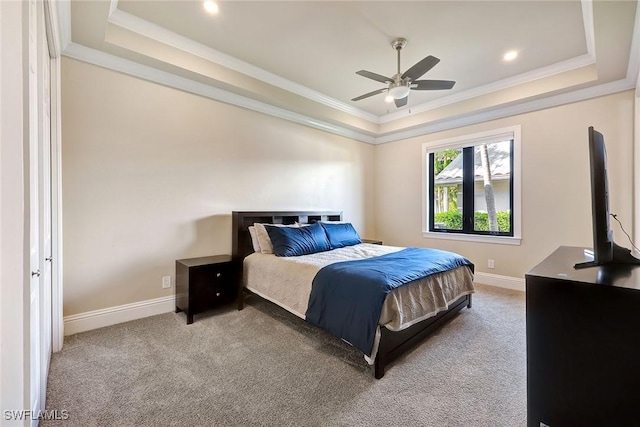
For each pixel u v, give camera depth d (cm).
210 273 275
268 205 371
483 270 394
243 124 346
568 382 106
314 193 429
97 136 245
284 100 358
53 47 194
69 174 232
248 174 351
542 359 111
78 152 236
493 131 381
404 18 235
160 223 282
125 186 260
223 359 199
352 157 488
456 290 266
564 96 323
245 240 322
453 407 152
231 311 294
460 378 179
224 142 329
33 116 121
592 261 143
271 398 159
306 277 233
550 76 317
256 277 287
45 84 166
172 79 285
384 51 285
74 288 236
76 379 173
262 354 206
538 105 341
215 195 321
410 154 475
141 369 185
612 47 233
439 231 449
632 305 95
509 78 340
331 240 346
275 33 258
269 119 373
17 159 89
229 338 232
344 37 263
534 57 294
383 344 180
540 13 227
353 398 159
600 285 100
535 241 348
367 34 258
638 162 277
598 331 101
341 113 435
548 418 109
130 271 264
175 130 291
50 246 198
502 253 377
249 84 323
